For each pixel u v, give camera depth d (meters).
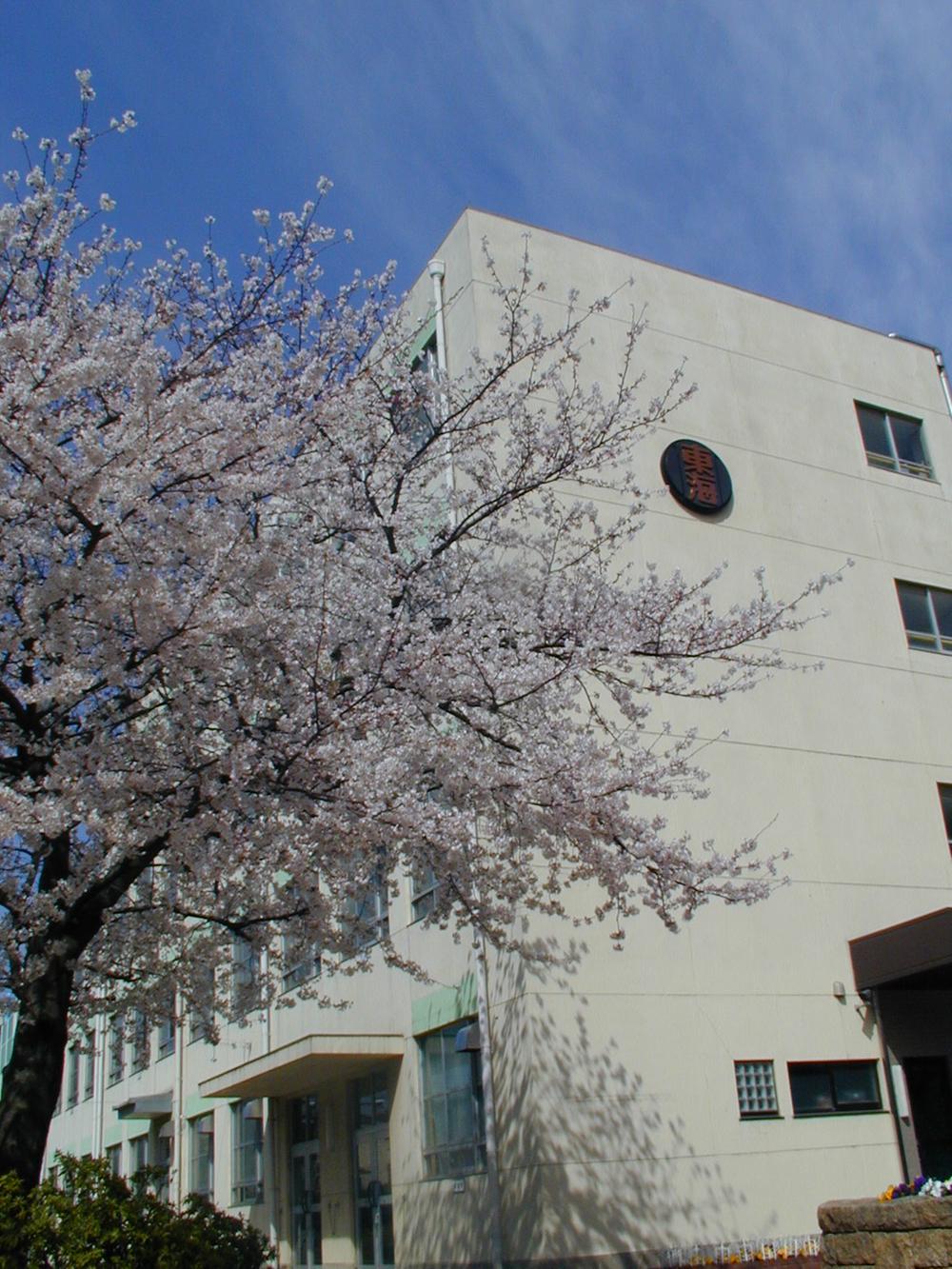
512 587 10.30
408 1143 14.22
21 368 7.00
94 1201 7.96
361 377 9.67
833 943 14.76
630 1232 12.03
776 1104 13.48
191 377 8.74
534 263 16.48
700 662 15.29
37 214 8.00
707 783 14.78
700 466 16.58
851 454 18.47
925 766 16.73
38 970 7.89
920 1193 8.12
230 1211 19.73
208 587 7.75
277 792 8.13
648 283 17.55
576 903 13.19
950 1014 15.09
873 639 17.20
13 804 6.86
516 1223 12.03
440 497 10.85
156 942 10.33
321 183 9.55
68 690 7.44
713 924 13.98
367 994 15.88
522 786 8.59
